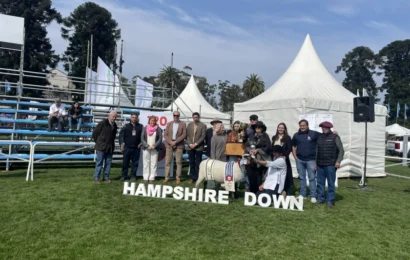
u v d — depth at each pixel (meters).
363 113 10.17
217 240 5.09
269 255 4.62
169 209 6.53
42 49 53.44
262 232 5.49
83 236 5.05
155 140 9.06
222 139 8.34
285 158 7.68
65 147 15.62
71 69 59.06
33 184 8.02
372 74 92.00
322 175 7.61
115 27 60.47
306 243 5.11
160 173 10.17
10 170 10.43
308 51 14.14
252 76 64.19
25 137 13.62
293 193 8.72
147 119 10.29
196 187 7.42
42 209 6.15
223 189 8.20
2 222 5.45
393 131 38.19
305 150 7.76
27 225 5.38
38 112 12.62
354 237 5.44
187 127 9.31
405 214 6.95
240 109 13.70
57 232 5.16
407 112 74.56
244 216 6.29
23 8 51.94
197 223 5.80
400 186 10.77
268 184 7.23
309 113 11.38
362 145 12.39
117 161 12.89
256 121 8.05
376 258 4.66
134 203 6.81
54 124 12.28
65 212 6.05
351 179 12.04
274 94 12.90
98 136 8.52
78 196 7.06
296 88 12.42
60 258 4.29
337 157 7.43
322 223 6.08
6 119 12.11
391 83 86.31
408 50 86.00
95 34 58.12
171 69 67.00
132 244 4.81
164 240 5.00
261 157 7.46
